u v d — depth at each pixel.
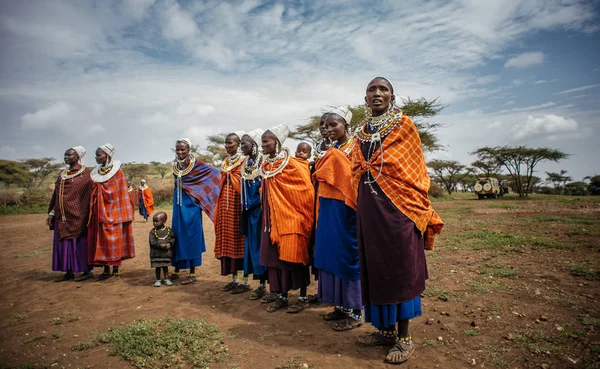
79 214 7.30
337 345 4.01
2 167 47.06
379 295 3.55
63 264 7.30
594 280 5.53
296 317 4.97
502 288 5.40
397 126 3.62
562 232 10.14
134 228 16.23
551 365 3.25
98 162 7.51
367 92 3.73
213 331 4.42
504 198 42.00
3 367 3.67
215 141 46.84
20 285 7.09
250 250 5.96
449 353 3.63
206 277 7.46
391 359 3.53
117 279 7.37
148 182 34.59
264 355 3.81
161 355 3.81
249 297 5.96
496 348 3.63
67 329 4.68
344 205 4.36
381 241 3.54
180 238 6.83
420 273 3.63
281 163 5.25
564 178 78.81
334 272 4.37
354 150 3.94
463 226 12.77
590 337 3.68
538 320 4.17
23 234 15.48
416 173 3.61
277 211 5.12
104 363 3.72
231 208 6.29
